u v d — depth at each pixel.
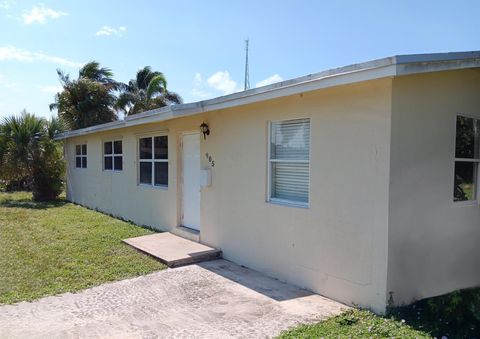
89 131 13.38
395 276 4.49
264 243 6.23
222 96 6.44
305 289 5.46
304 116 5.48
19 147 16.11
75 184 16.28
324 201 5.17
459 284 5.40
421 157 4.76
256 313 4.56
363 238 4.66
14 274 6.09
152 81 26.78
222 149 7.21
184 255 6.93
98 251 7.51
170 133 9.11
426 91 4.81
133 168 10.98
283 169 6.00
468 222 5.57
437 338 3.93
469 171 5.72
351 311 4.54
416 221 4.73
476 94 5.67
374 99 4.53
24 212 12.96
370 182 4.58
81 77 24.67
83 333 4.06
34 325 4.26
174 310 4.68
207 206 7.69
